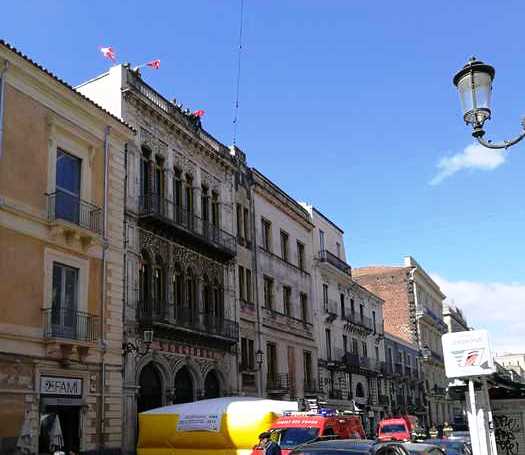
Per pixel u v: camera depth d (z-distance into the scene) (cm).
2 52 1858
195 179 3061
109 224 2278
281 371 3653
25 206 1908
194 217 2934
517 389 1480
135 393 2325
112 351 2189
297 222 4306
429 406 7331
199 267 2950
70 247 2064
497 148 955
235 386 3091
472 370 1162
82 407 2017
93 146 2256
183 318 2717
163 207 2702
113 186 2334
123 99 2558
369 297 5706
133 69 2734
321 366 4312
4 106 1881
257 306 3478
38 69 1984
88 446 2019
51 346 1891
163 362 2548
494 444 1195
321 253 4612
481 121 958
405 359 6594
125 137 2425
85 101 2198
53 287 1998
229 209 3362
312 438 1575
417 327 7238
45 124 2039
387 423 3406
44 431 1811
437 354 8062
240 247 3422
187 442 1861
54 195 2017
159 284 2641
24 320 1844
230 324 3086
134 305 2403
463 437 2581
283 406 1862
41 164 2000
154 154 2734
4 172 1852
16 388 1780
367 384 5291
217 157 3272
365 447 1030
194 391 2770
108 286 2219
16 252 1853
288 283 3972
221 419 1833
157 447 1911
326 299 4638
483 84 960
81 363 2038
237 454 1794
